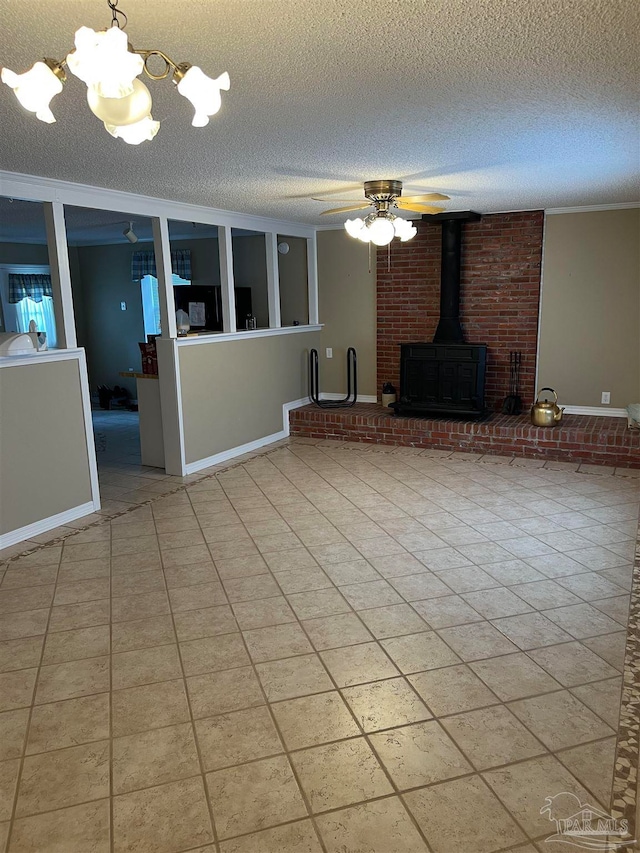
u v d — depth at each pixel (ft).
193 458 17.46
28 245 27.55
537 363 19.95
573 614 9.38
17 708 7.43
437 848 5.45
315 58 6.56
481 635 8.84
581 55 6.54
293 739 6.84
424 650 8.50
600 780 6.19
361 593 10.16
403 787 6.14
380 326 22.17
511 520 13.26
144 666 8.25
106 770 6.43
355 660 8.30
